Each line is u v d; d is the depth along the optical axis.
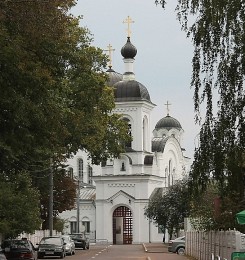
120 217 108.75
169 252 67.44
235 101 24.69
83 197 115.94
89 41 53.53
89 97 52.03
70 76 51.09
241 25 24.25
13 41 27.25
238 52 24.42
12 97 28.89
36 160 37.59
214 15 24.50
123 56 113.75
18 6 26.88
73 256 60.59
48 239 56.91
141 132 110.62
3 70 28.02
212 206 41.72
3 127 30.62
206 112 25.41
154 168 111.50
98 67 54.56
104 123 57.41
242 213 26.64
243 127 24.77
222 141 25.08
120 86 111.31
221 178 25.55
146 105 111.94
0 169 37.62
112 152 61.97
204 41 24.83
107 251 72.94
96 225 109.12
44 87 29.72
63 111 41.88
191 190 26.36
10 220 51.03
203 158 25.53
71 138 50.34
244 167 25.16
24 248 46.00
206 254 44.22
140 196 107.94
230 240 32.06
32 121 30.44
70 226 113.88
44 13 27.48
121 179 108.62
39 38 28.23
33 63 28.52
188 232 60.19
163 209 85.94
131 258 56.12
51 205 65.44
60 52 30.41
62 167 67.25
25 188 51.91
